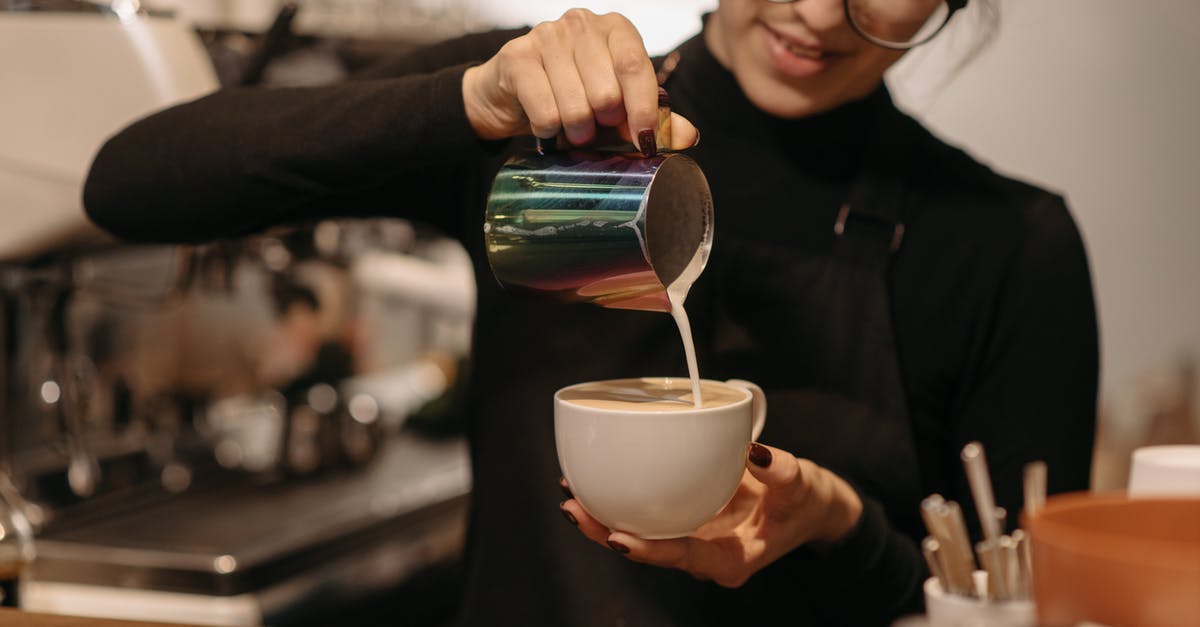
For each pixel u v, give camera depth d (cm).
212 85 130
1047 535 51
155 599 153
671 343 108
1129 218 251
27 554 103
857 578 94
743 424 74
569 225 73
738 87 108
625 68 72
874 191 108
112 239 126
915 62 183
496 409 109
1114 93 247
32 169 120
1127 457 248
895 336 108
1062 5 246
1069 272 111
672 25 253
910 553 99
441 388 247
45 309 145
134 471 188
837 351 108
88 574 156
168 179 93
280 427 205
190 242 99
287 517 176
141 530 167
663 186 74
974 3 127
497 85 80
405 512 188
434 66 110
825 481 85
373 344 262
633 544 75
